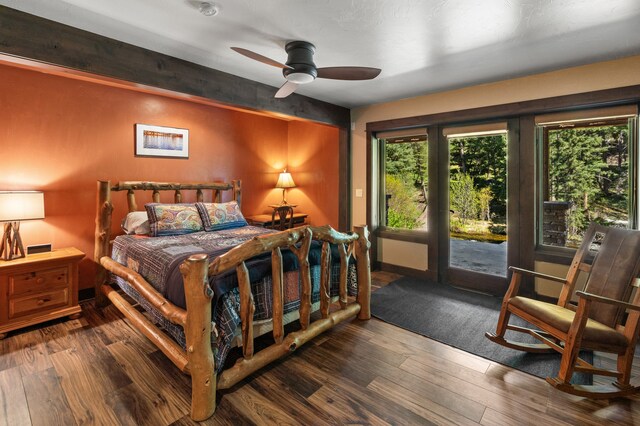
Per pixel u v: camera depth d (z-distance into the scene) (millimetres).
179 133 4254
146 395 2000
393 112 4367
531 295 3523
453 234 4125
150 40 2537
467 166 3975
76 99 3420
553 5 2010
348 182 4852
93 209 3568
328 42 2559
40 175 3217
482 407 1907
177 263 2346
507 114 3488
